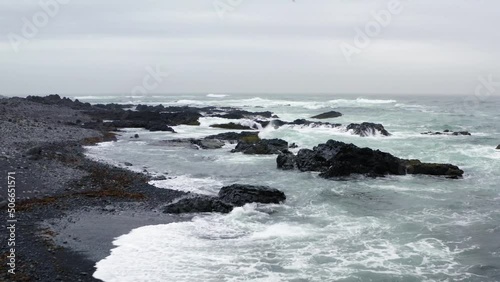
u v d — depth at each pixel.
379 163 28.97
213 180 27.00
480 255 15.46
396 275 13.76
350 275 13.66
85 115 63.59
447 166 29.05
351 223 18.81
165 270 13.59
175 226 17.89
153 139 45.56
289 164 30.83
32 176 23.72
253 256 14.95
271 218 19.47
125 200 21.38
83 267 13.52
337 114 65.62
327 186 25.69
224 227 18.00
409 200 22.70
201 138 45.19
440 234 17.56
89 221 17.91
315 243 16.33
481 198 23.25
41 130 41.16
